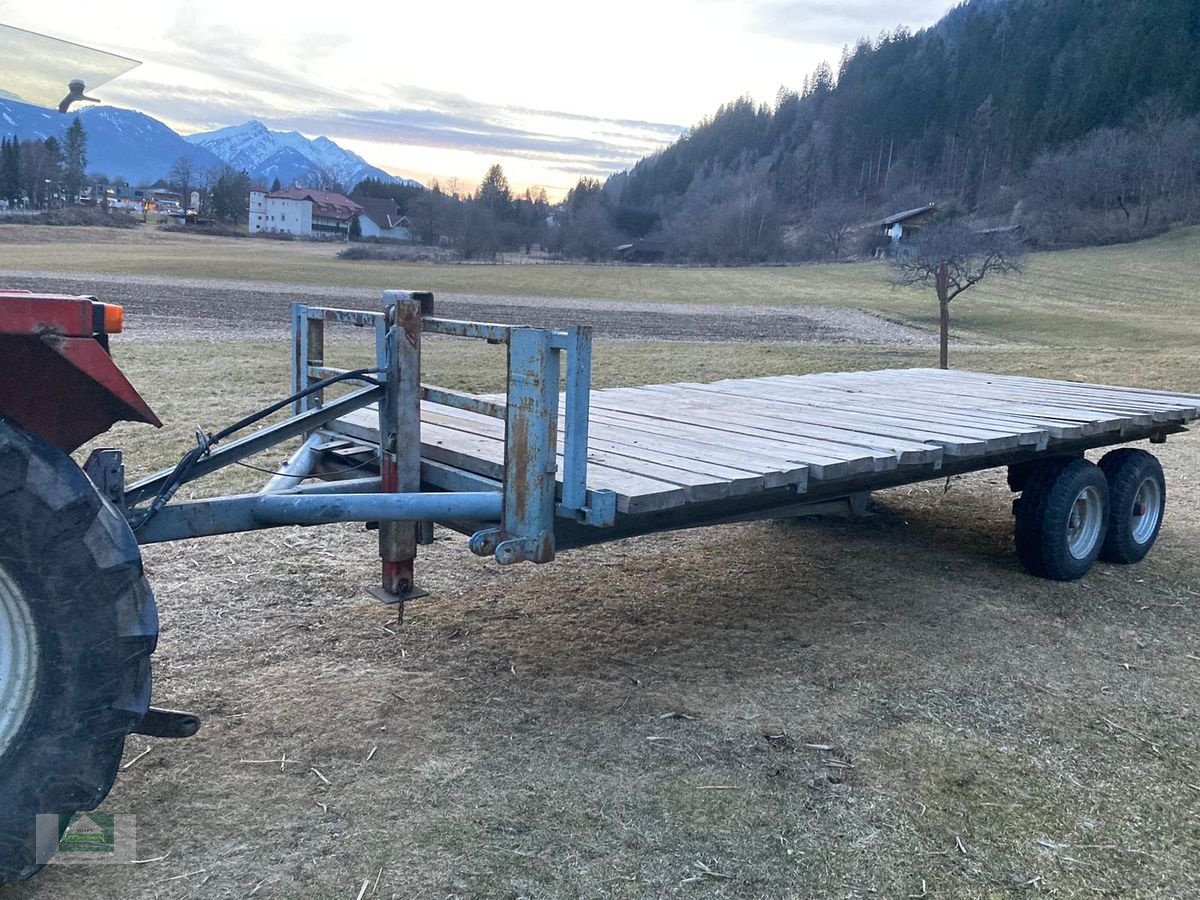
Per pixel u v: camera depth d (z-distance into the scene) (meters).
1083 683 4.17
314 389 3.28
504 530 3.29
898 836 2.94
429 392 3.64
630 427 4.79
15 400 2.38
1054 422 5.10
